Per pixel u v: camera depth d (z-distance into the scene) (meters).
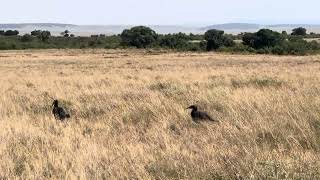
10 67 49.31
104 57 72.44
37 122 12.83
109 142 10.12
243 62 54.69
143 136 10.90
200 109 13.70
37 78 30.08
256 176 6.85
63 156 8.73
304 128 10.41
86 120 13.09
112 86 22.47
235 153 8.79
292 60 58.97
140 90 19.48
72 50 105.44
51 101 16.94
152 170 7.77
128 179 7.40
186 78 28.09
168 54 82.56
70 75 33.78
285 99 14.92
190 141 10.16
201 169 7.54
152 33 114.44
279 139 9.89
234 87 20.09
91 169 7.91
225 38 99.25
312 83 21.02
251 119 12.01
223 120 12.18
